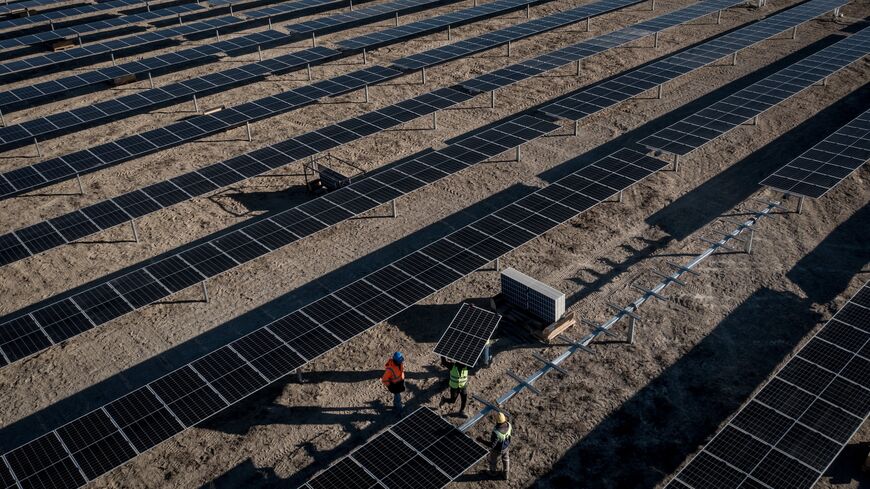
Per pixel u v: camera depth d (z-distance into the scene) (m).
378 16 64.44
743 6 61.28
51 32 57.84
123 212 30.16
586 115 37.28
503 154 36.59
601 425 20.34
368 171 35.53
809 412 18.02
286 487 18.97
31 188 32.75
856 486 17.98
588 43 49.09
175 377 20.56
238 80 44.88
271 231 28.20
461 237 26.81
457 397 21.62
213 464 19.75
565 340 23.58
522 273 26.17
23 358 21.69
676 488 16.36
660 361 22.53
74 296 24.62
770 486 16.16
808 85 39.06
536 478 18.83
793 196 31.20
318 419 21.09
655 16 60.41
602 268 27.14
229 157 37.69
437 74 48.66
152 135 37.50
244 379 20.41
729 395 21.05
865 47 44.75
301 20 63.94
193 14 67.88
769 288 25.50
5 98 43.16
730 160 34.56
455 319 22.47
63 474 17.36
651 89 43.16
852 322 20.83
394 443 18.06
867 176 32.53
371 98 44.81
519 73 43.91
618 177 30.55
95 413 19.31
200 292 27.09
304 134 36.66
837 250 27.45
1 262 26.86
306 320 22.78
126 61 54.16
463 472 17.67
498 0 63.38
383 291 24.02
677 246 28.22
